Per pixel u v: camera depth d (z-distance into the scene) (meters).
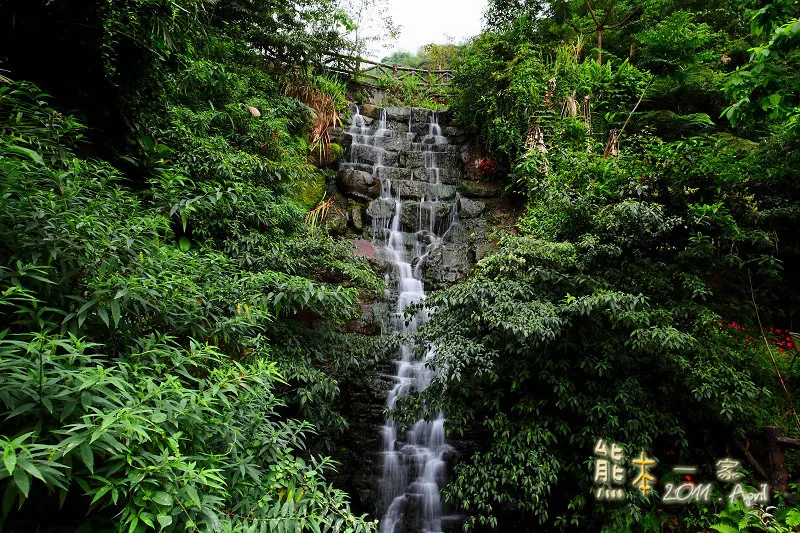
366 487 4.13
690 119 6.66
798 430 3.52
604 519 3.29
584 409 3.35
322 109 8.16
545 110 6.83
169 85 4.43
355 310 4.12
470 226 7.27
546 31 9.29
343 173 7.51
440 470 4.25
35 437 1.17
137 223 2.18
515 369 3.43
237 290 2.73
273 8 8.18
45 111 2.39
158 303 1.93
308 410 3.39
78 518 1.42
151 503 1.29
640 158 5.15
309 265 3.91
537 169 6.16
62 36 3.05
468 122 9.01
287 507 1.67
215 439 1.79
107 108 3.42
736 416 3.35
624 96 7.21
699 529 3.21
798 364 3.99
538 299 3.43
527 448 3.25
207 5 7.50
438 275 6.41
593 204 3.97
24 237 1.61
